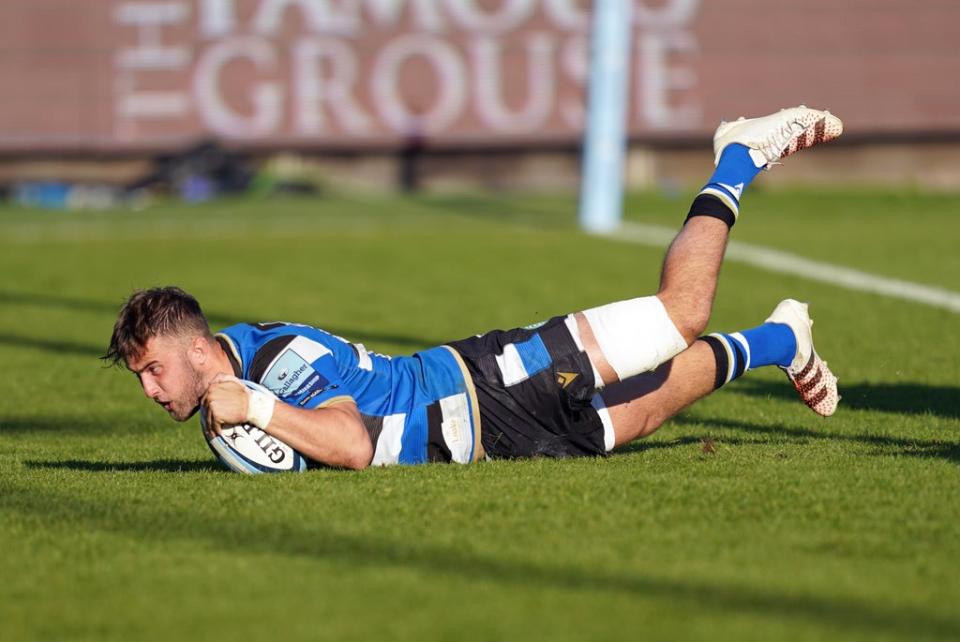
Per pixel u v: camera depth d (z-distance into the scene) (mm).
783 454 16984
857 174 91688
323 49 87250
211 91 86812
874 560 11992
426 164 90625
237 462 15633
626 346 15961
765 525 13148
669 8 87875
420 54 87875
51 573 12016
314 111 87562
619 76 65438
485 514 13625
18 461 18750
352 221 71250
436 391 16031
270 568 11969
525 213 75188
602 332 16016
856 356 28719
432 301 40562
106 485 15742
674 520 13344
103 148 86438
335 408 15398
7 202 83312
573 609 10695
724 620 10391
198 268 50906
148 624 10648
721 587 11234
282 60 87000
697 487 14688
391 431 15883
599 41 65312
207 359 15359
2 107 85688
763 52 88812
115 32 86250
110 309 40938
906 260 49688
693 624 10305
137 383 28391
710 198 16781
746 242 57219
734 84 88812
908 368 26938
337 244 59250
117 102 86438
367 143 88062
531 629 10258
